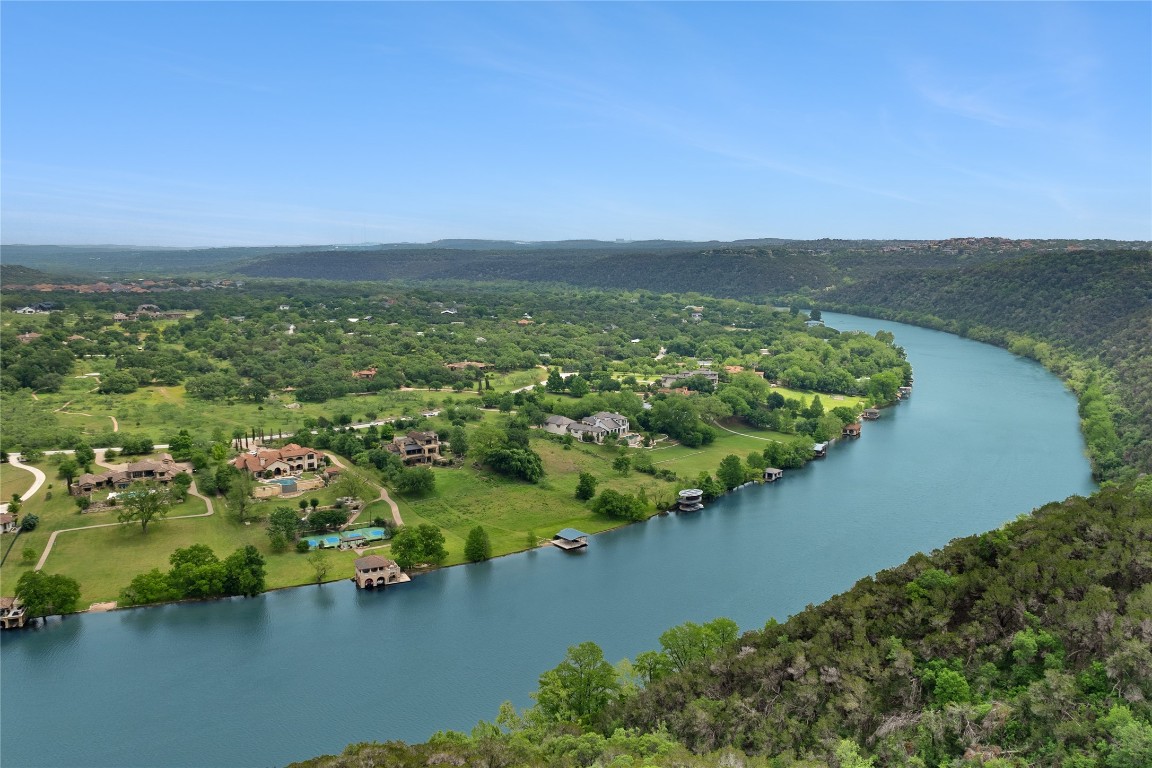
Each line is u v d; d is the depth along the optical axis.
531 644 138.12
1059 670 83.62
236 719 117.81
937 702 84.81
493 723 107.31
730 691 95.69
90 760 108.94
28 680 126.88
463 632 142.50
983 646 91.19
